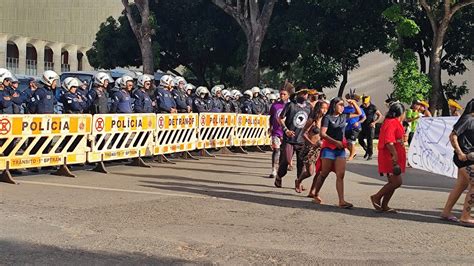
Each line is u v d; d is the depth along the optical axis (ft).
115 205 30.73
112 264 20.38
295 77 135.23
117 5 191.42
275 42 108.47
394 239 25.21
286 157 38.68
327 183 42.55
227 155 63.93
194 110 62.59
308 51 104.99
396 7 93.04
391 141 30.19
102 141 44.83
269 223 27.63
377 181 45.75
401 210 32.35
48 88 45.24
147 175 43.80
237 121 66.85
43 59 165.48
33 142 38.99
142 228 25.72
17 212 28.09
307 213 30.55
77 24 194.08
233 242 23.80
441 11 93.30
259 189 38.73
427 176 50.37
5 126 36.91
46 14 196.65
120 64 121.60
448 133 47.78
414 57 97.19
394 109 30.58
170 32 116.37
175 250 22.38
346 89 139.64
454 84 129.70
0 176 37.65
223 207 31.32
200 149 60.64
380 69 137.28
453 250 23.61
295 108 38.50
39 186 36.40
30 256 20.94
